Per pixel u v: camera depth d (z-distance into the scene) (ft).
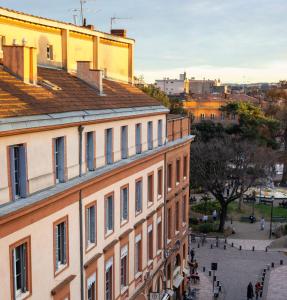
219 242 167.63
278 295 123.44
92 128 64.75
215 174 177.37
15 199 47.93
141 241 86.53
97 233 66.85
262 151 197.36
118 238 74.69
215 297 119.65
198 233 176.55
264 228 186.70
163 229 100.58
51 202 53.01
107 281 72.49
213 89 620.49
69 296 58.85
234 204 218.79
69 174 58.44
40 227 51.62
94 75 78.79
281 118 287.48
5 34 71.72
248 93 586.45
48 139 53.31
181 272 118.73
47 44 81.51
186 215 122.72
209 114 343.46
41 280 52.31
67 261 58.18
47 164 53.26
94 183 64.49
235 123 267.39
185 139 113.60
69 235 58.44
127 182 78.38
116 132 73.56
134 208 82.48
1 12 69.51
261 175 186.80
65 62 85.05
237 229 184.96
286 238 168.35
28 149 49.37
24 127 47.57
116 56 105.29
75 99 66.80
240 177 180.75
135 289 83.71
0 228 44.52
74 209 59.52
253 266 144.87
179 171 113.50
